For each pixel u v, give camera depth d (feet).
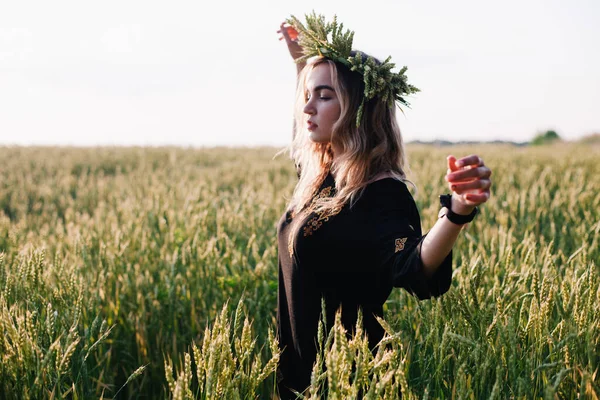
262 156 80.84
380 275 6.55
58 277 10.04
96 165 64.80
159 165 67.56
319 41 7.30
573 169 43.32
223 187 41.22
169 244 16.80
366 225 6.73
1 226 17.15
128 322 12.27
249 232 18.31
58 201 36.78
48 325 7.92
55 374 7.22
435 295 6.05
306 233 7.14
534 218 20.10
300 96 8.02
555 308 9.00
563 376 6.39
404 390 5.61
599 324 7.25
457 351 7.32
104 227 18.35
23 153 74.95
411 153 70.90
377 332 7.35
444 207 5.46
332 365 5.09
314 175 7.96
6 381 7.02
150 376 11.48
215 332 6.19
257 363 6.21
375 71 7.02
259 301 11.97
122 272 13.89
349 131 7.08
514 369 6.45
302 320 7.48
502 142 107.65
